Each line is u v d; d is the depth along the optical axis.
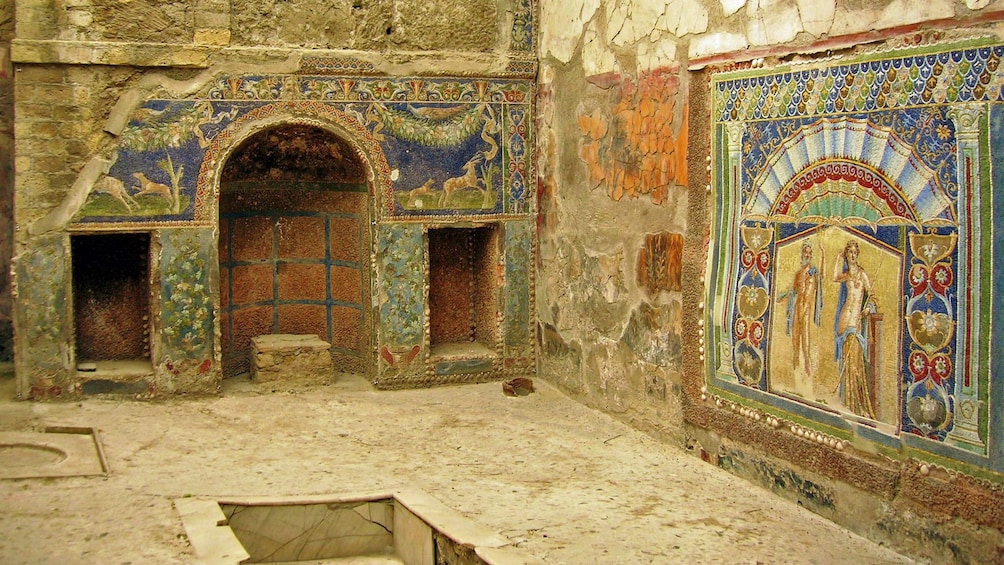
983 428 4.09
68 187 6.95
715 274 5.65
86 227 6.98
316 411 7.01
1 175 7.89
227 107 7.21
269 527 5.14
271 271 8.12
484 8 7.69
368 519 5.29
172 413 6.84
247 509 5.11
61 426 6.41
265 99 7.29
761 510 5.07
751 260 5.36
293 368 7.58
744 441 5.48
